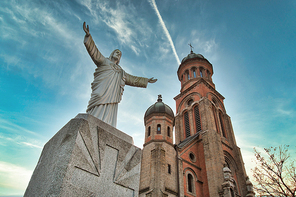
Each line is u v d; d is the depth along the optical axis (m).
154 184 22.20
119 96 6.50
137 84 7.24
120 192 4.65
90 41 5.87
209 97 41.75
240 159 34.66
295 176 22.12
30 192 4.35
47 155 4.68
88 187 4.04
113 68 6.66
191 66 51.44
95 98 5.87
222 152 30.45
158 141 27.81
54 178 3.70
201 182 27.98
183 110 43.22
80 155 4.18
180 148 29.42
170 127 30.59
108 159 4.78
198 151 32.09
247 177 31.45
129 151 5.40
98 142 4.72
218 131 37.12
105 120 5.71
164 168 24.08
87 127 4.66
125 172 4.96
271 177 22.53
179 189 23.81
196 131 37.34
